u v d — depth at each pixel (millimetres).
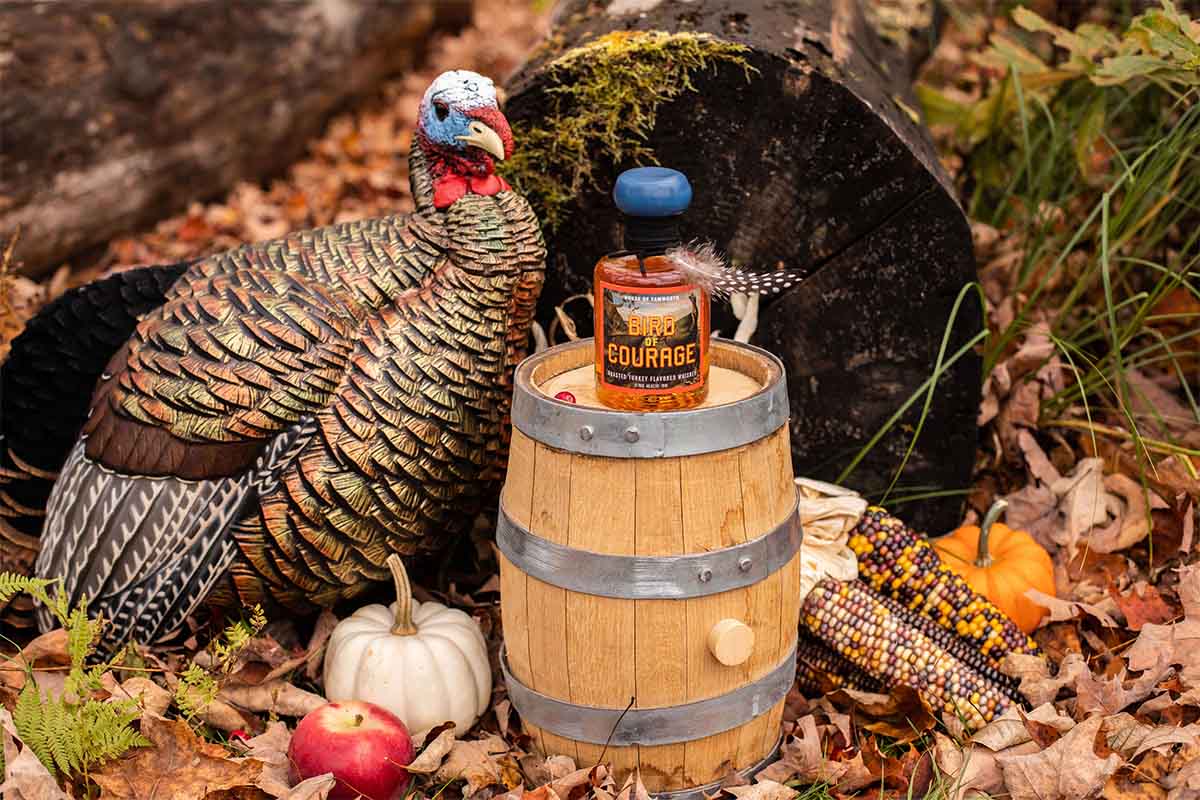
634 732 1223
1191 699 1275
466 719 1323
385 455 1305
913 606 1362
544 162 1417
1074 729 1238
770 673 1240
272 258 1331
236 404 1281
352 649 1320
